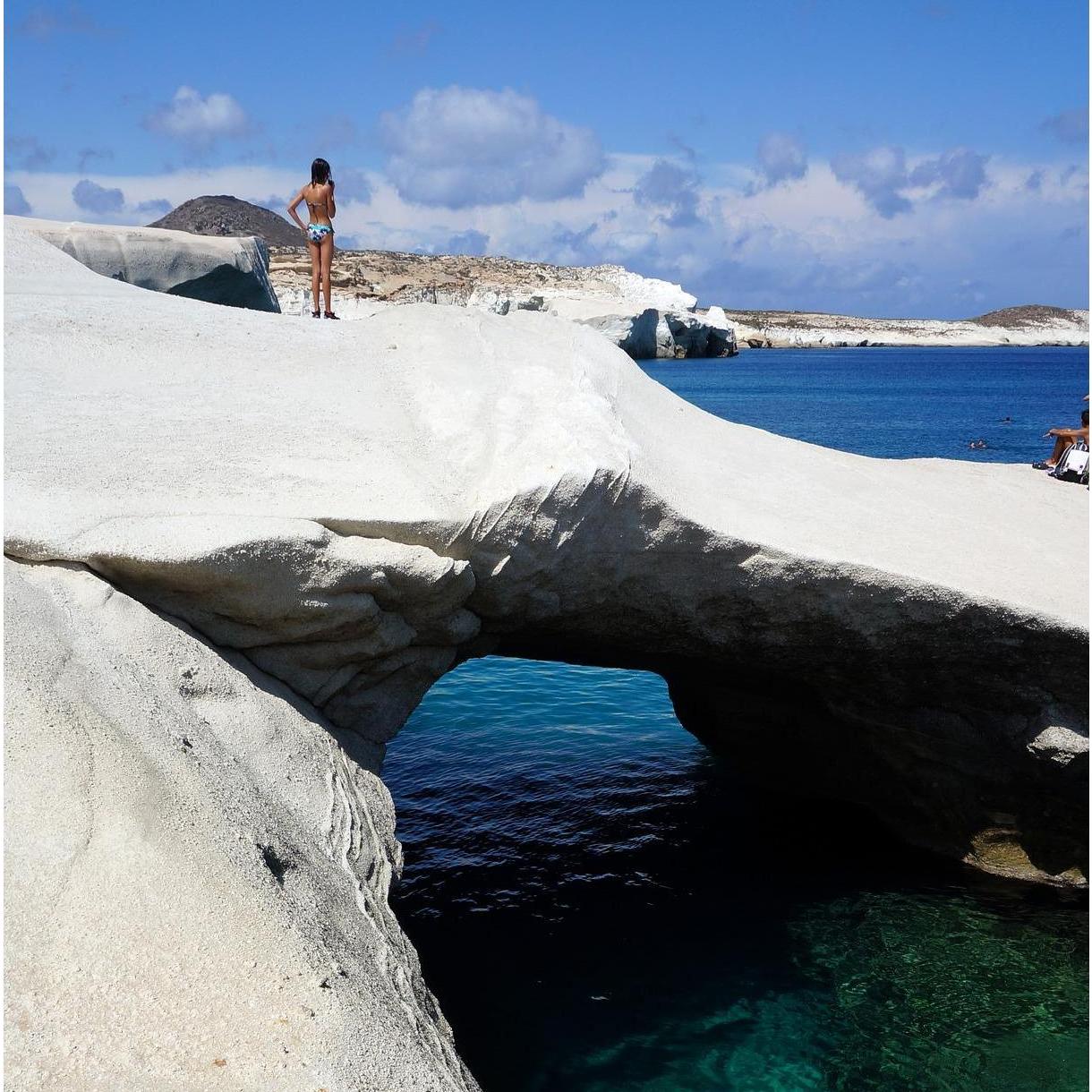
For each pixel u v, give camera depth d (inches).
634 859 373.1
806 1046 275.4
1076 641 313.0
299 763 225.5
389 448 280.5
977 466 453.7
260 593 227.9
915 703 354.6
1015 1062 270.1
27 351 293.4
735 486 332.5
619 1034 278.7
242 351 322.3
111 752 165.5
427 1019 185.2
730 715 426.0
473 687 546.6
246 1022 143.5
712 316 4891.7
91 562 210.4
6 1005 134.8
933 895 353.4
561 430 286.7
